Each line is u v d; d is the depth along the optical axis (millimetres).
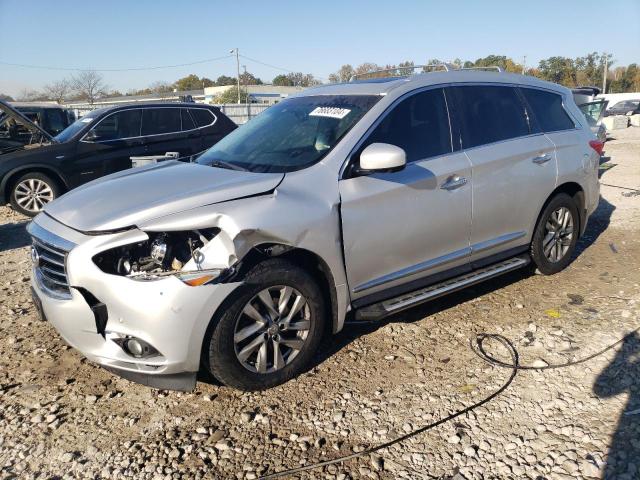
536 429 2887
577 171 4871
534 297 4598
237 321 3084
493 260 4402
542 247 4805
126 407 3217
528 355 3643
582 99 11047
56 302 3098
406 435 2881
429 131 3965
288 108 4367
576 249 5918
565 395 3168
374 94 3920
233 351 3102
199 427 3006
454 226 4000
